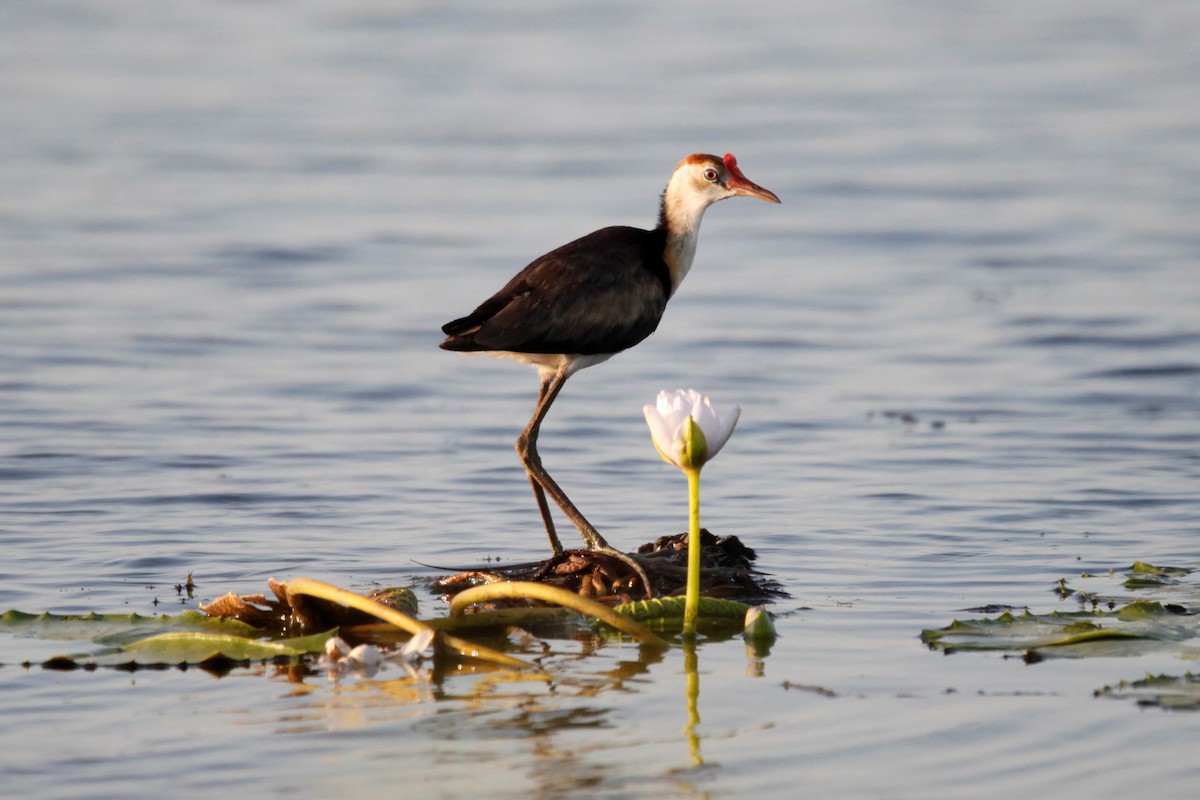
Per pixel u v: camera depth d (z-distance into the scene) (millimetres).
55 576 9836
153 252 21203
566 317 10555
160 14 39812
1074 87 31672
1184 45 35219
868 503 11719
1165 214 22891
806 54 35031
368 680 7891
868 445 13523
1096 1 40875
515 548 10711
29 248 21234
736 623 8984
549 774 6559
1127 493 11867
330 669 8078
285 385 15570
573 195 24078
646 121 29078
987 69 33312
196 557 10328
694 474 8586
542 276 10711
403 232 22250
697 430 8406
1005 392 15305
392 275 20219
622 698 7551
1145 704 7312
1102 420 14273
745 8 40125
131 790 6426
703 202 11391
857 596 9453
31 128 28859
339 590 8539
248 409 14672
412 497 12008
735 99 30828
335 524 11234
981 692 7547
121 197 24266
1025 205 23734
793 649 8391
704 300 19453
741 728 7098
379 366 16406
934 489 12086
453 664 8180
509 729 7109
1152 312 18156
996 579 9766
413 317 18391
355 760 6734
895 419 14422
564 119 29406
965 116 29516
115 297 19000
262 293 19422
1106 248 21266
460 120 29625
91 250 21250
